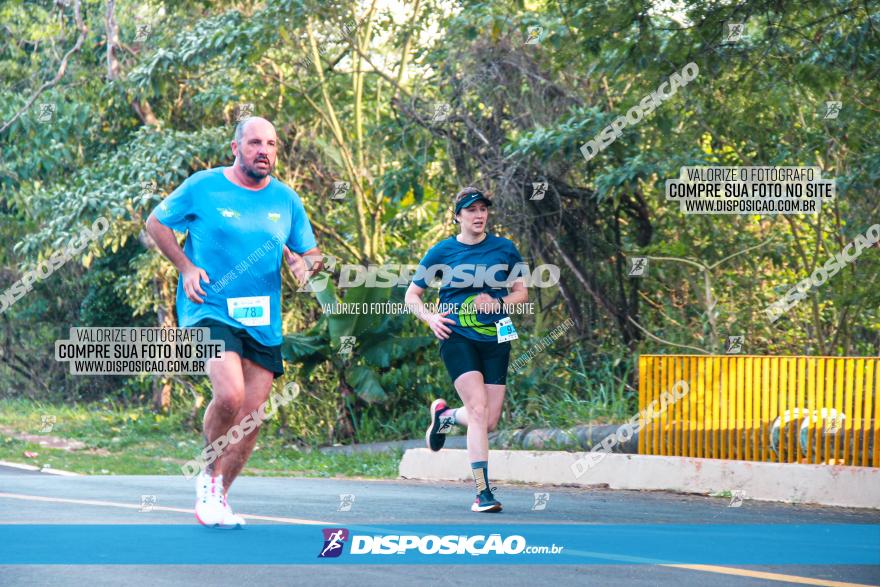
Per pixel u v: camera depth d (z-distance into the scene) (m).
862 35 12.97
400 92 19.66
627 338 16.95
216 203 6.52
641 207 16.77
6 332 29.97
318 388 20.09
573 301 17.28
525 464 11.64
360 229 20.78
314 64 20.16
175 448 18.84
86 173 20.39
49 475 12.39
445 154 19.05
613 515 8.04
